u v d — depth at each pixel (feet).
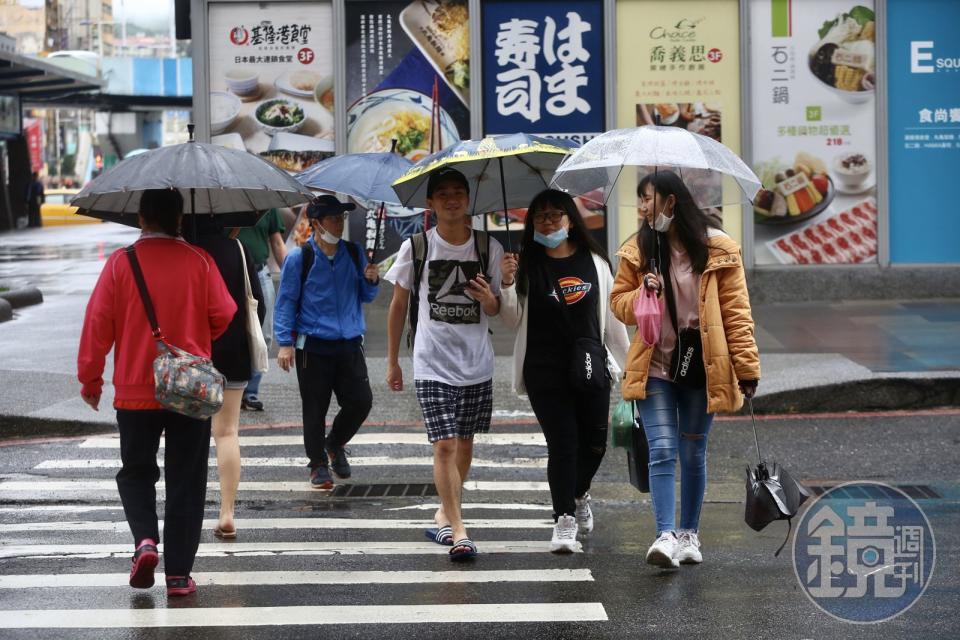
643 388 55.72
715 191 60.23
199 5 139.74
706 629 47.52
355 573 56.95
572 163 55.47
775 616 49.11
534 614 49.93
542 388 58.70
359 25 141.08
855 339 117.50
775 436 88.38
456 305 59.67
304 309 73.92
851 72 139.85
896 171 141.49
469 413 61.16
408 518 69.31
